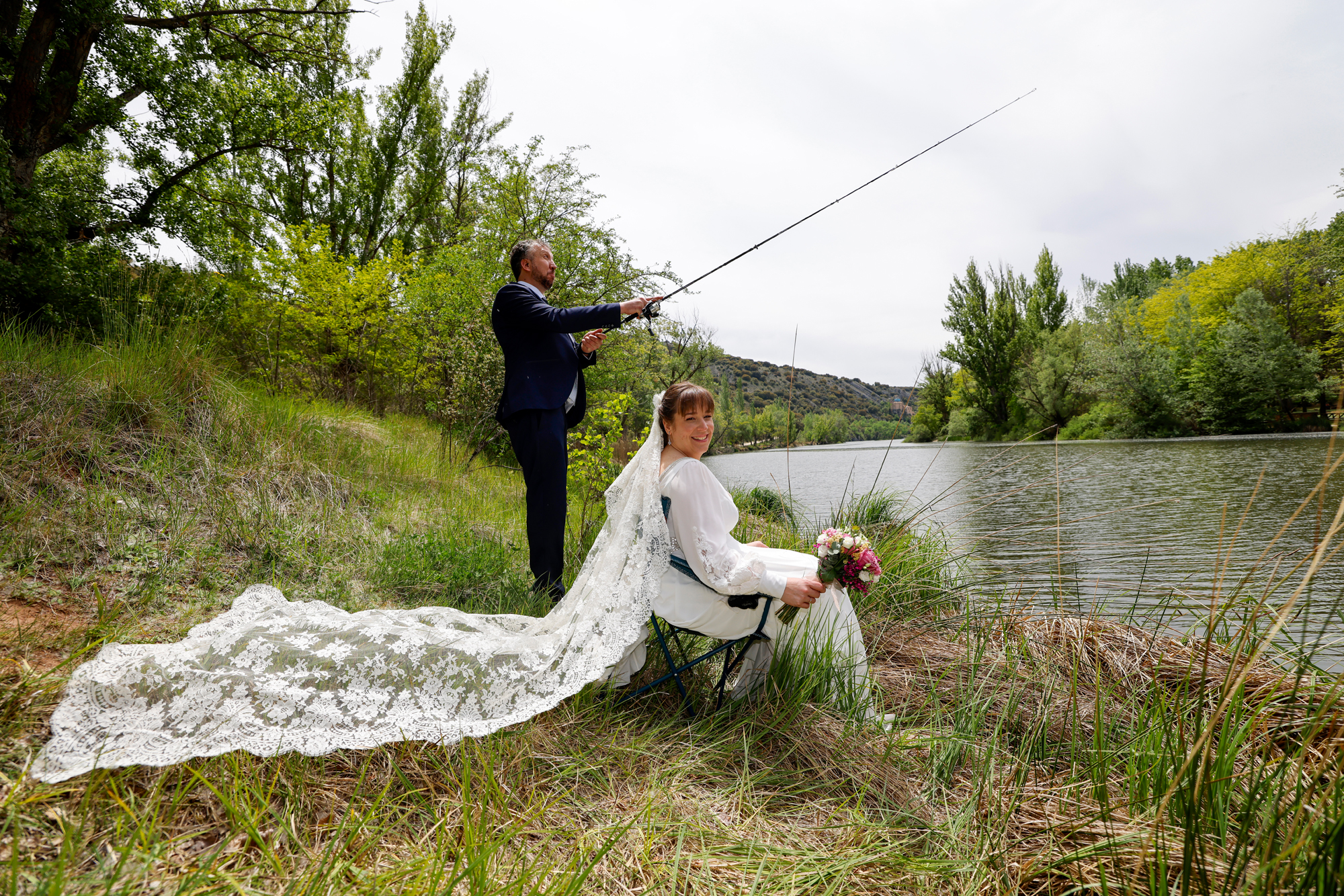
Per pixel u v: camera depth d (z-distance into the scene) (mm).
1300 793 1252
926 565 3689
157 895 1130
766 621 2180
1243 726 1643
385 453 4879
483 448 7098
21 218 5723
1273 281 31047
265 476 3598
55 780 1302
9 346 3533
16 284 5246
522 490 5855
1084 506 8781
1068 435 35719
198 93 8164
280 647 1786
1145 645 2770
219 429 3750
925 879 1438
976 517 8078
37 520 2568
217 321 6371
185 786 1417
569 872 1332
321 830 1383
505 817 1479
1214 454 16812
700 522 2076
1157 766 1640
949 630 3182
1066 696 2379
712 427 2180
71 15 6680
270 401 4492
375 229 15141
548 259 3252
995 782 1819
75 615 2156
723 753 1891
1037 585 4262
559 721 1938
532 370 3076
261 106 8703
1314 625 2854
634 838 1488
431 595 2973
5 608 2078
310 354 7980
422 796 1547
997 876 1442
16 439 2965
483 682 1823
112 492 2918
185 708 1580
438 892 1226
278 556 2971
